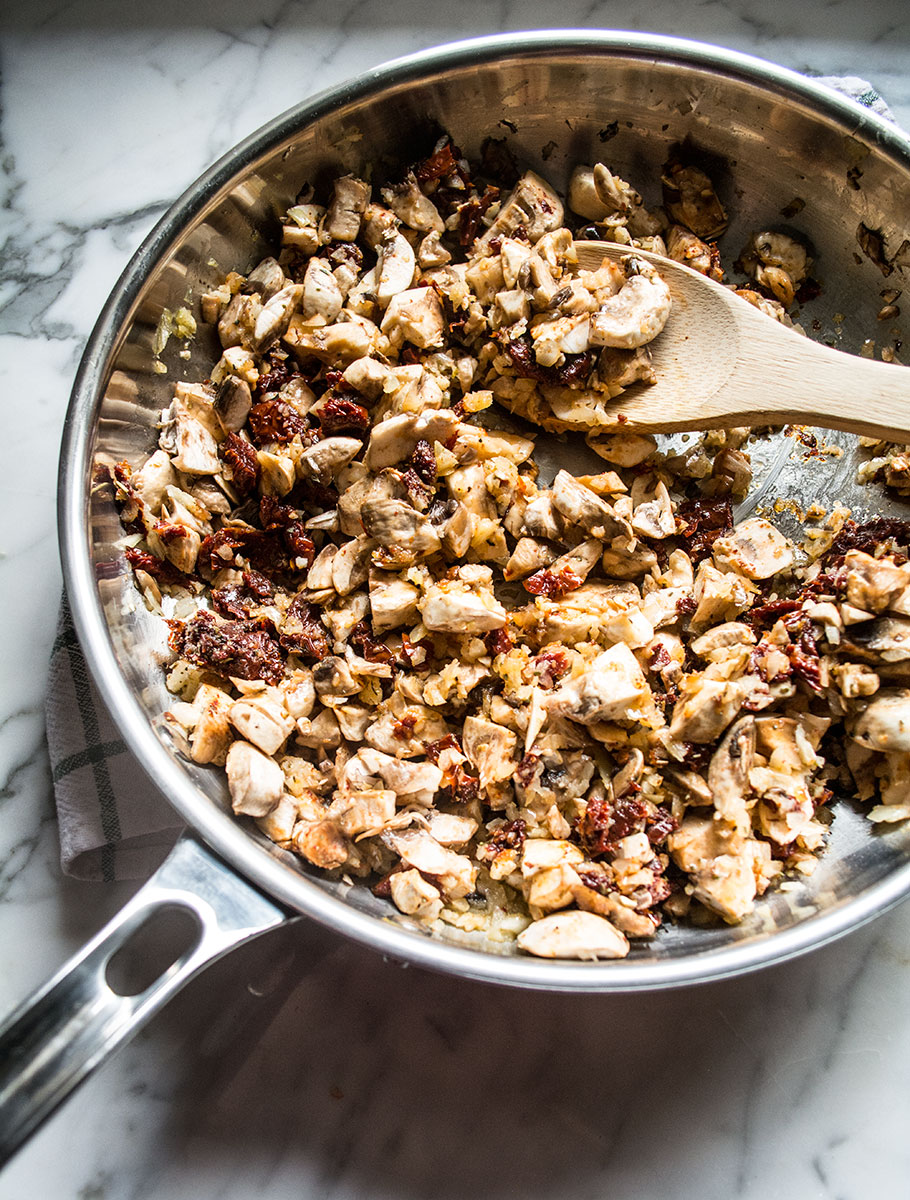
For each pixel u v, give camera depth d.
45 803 0.43
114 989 0.41
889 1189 0.40
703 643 0.40
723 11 0.47
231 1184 0.40
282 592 0.42
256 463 0.42
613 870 0.38
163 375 0.41
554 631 0.41
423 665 0.41
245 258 0.43
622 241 0.44
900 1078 0.40
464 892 0.38
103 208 0.46
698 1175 0.40
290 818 0.38
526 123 0.43
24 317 0.46
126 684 0.36
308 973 0.41
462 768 0.40
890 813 0.38
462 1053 0.41
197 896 0.34
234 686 0.40
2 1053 0.32
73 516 0.36
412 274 0.43
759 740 0.39
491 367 0.43
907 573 0.39
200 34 0.47
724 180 0.44
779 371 0.40
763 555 0.41
